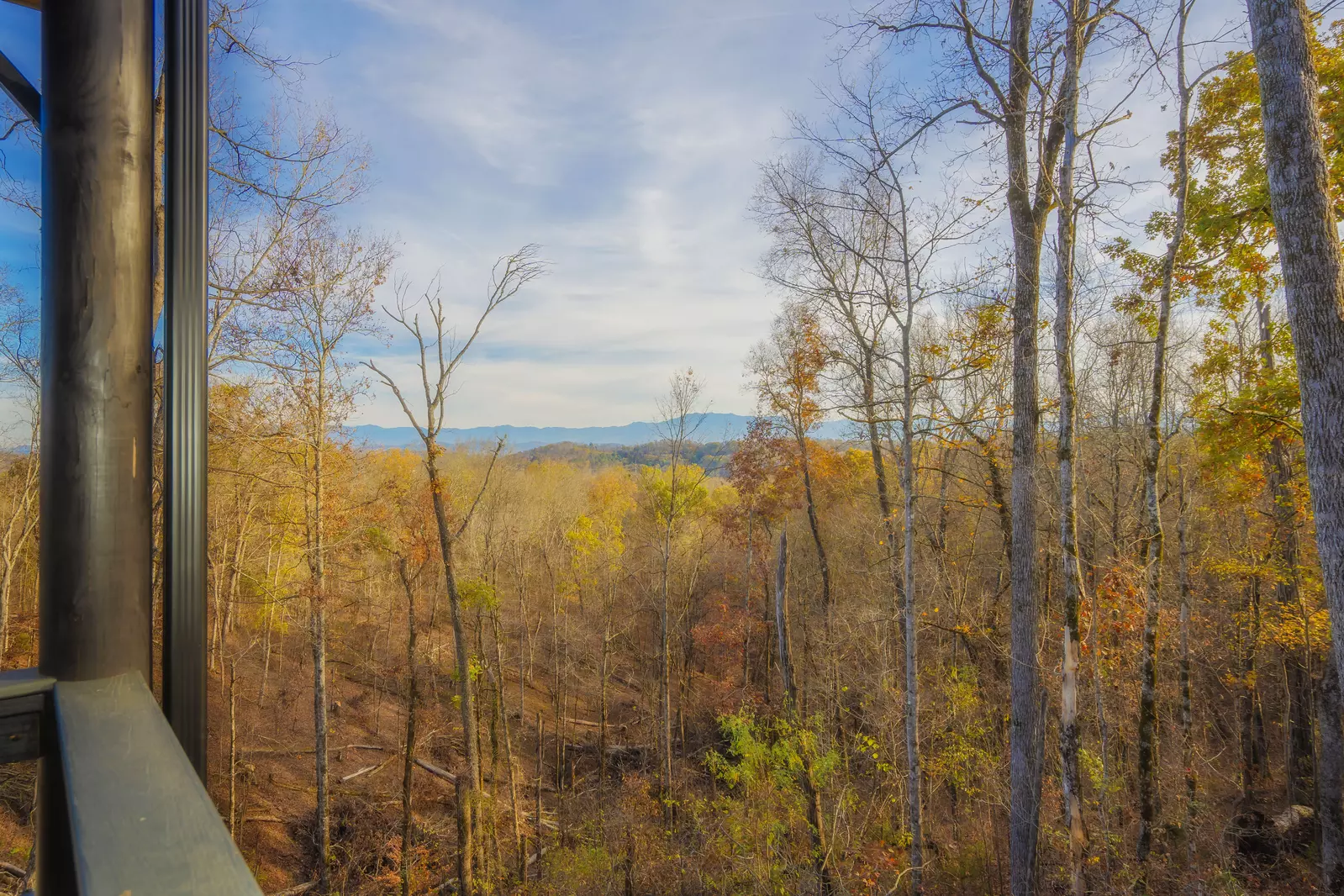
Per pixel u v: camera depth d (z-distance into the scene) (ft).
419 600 96.68
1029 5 35.24
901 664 61.36
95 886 2.25
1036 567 35.01
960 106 34.47
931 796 52.42
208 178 5.01
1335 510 18.71
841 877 39.88
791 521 90.38
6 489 27.76
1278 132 19.83
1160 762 46.19
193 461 4.69
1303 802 49.39
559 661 98.73
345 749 71.72
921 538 62.49
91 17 4.33
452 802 67.97
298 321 47.19
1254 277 38.83
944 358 49.90
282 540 61.98
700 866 49.29
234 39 23.15
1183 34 31.91
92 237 4.23
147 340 4.47
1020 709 34.37
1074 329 38.65
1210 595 57.57
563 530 104.17
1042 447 52.80
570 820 66.03
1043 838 39.22
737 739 54.24
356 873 55.83
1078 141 31.89
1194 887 32.48
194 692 4.52
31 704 3.79
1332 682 39.55
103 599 4.07
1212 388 42.22
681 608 97.71
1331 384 18.88
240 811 57.06
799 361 69.10
